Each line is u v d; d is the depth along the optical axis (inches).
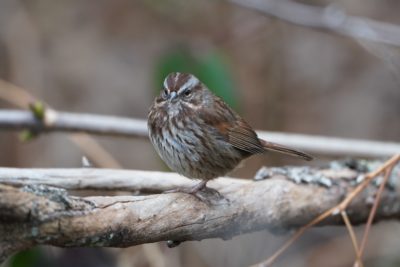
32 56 544.1
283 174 331.0
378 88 581.0
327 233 518.0
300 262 499.8
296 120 571.8
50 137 533.6
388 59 437.1
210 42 568.4
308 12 469.7
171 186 326.0
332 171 345.1
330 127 573.0
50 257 369.1
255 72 570.3
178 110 342.0
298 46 583.2
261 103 566.3
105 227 251.3
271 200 313.6
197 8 558.6
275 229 326.0
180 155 341.7
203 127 345.7
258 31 573.0
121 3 577.6
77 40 569.9
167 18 568.7
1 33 542.0
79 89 557.3
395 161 303.7
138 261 412.5
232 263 478.0
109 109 556.4
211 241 482.6
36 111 412.2
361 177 338.0
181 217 275.9
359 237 509.0
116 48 573.9
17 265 363.3
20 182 295.7
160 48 570.9
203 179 353.1
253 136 368.2
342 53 586.2
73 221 242.5
